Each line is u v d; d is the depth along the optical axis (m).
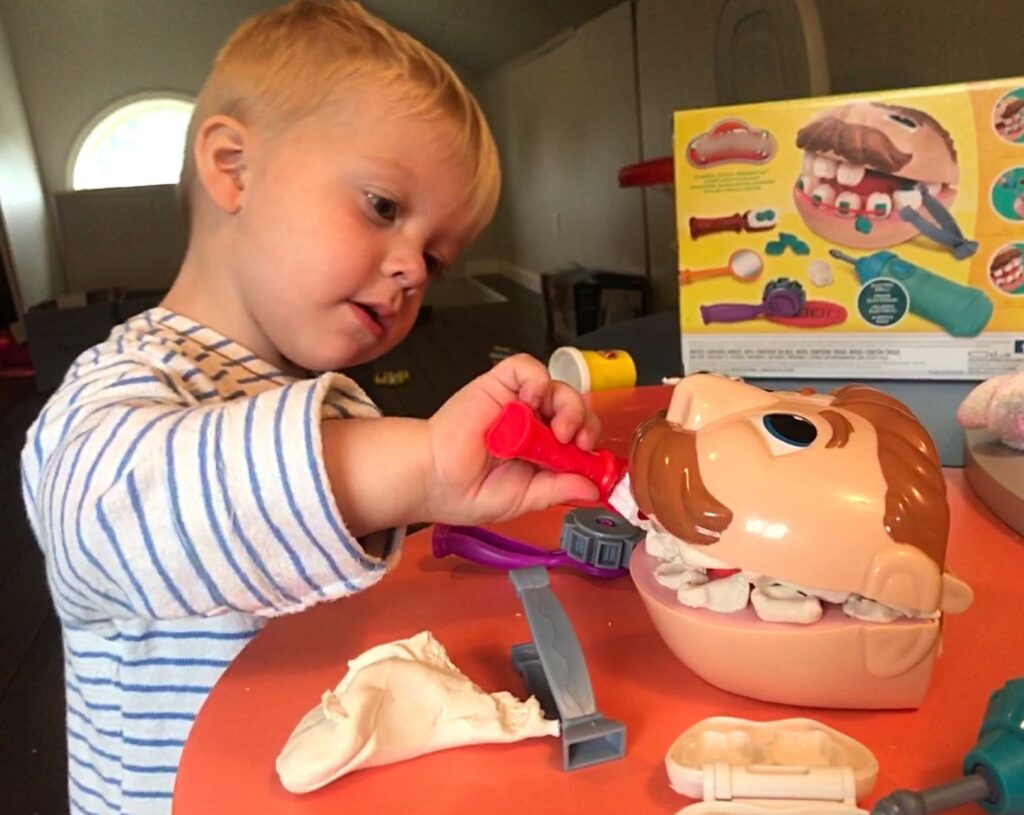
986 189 0.67
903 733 0.33
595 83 3.19
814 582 0.32
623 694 0.36
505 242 5.16
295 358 0.56
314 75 0.53
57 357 2.95
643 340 1.00
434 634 0.42
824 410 0.36
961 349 0.70
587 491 0.42
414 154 0.53
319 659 0.40
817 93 1.15
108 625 0.50
